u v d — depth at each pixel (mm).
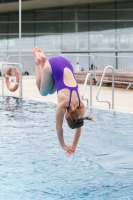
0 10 37281
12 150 8961
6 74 19094
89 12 36344
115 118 12805
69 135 10359
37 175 7340
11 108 14750
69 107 6984
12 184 6871
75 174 7410
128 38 35938
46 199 6207
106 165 7953
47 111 14102
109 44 36219
